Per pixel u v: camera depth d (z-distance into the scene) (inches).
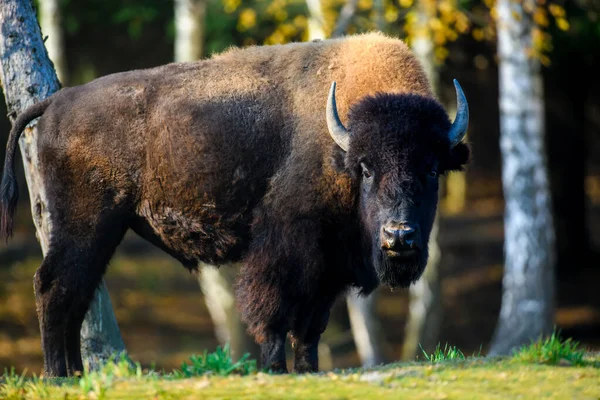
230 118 779.4
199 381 586.9
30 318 2058.3
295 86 784.3
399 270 715.4
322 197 744.3
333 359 1958.7
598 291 2362.2
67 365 788.0
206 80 797.9
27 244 2647.6
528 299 1514.5
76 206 789.9
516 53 1496.1
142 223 818.2
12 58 873.5
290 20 1803.6
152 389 569.3
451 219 3302.2
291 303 745.0
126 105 793.6
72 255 786.2
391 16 1605.6
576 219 2541.8
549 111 2472.9
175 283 2469.2
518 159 1510.8
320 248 746.2
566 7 1825.8
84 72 2497.5
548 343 672.4
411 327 1736.0
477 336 2079.2
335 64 788.0
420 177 697.6
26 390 605.0
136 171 794.2
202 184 780.0
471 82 2603.3
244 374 626.5
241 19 1675.7
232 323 1552.7
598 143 3929.6
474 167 3730.3
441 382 584.1
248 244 785.6
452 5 1537.9
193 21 1596.9
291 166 756.6
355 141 705.6
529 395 560.1
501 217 3329.2
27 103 870.4
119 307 2209.6
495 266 2662.4
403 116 701.3
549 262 1520.7
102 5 2090.3
